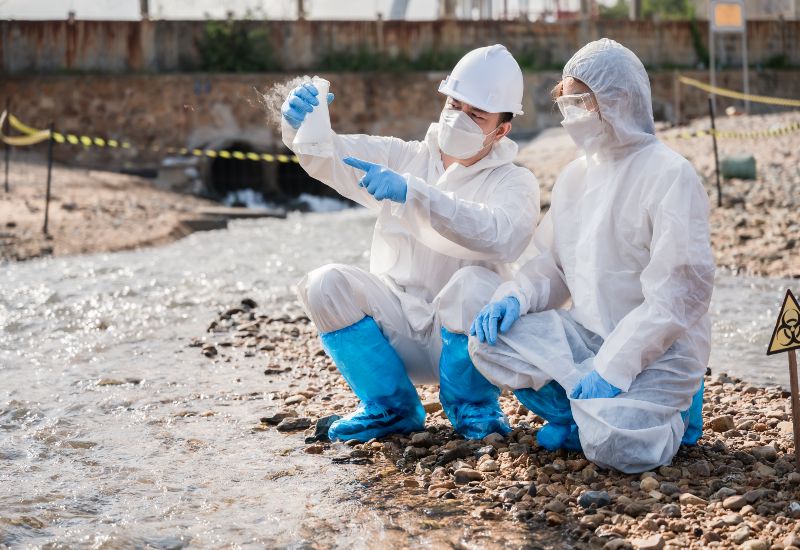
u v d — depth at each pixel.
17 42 27.62
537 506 3.60
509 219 4.11
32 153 27.00
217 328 7.32
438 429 4.59
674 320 3.74
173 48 28.17
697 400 4.22
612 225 3.98
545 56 30.05
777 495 3.57
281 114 4.39
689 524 3.37
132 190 21.53
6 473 4.00
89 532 3.37
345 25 28.89
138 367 6.07
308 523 3.46
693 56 31.25
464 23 29.34
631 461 3.76
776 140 18.72
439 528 3.42
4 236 12.36
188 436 4.58
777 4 35.06
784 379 5.83
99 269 10.58
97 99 27.06
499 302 4.04
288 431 4.68
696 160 17.20
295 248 13.41
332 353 4.35
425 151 4.54
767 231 11.48
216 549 3.25
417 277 4.40
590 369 3.92
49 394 5.36
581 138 3.99
